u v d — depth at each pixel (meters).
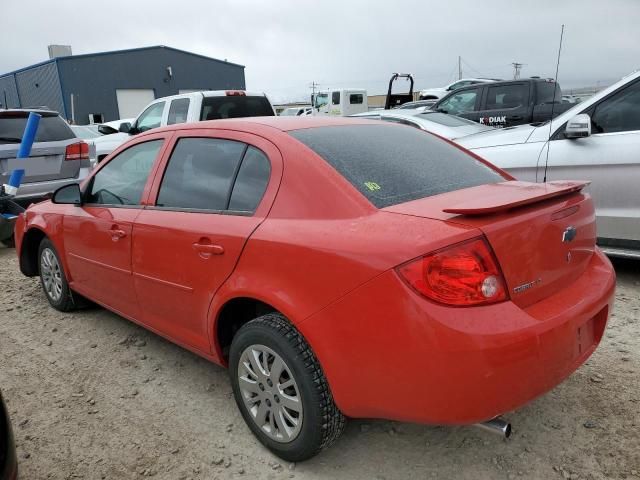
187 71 36.12
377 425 2.93
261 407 2.69
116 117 32.94
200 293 2.91
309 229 2.42
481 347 2.00
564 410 2.96
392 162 2.79
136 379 3.53
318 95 25.45
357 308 2.18
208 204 2.98
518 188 2.66
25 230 4.78
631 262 5.41
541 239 2.33
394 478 2.53
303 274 2.36
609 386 3.16
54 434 2.97
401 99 17.34
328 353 2.30
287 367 2.48
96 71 31.88
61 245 4.28
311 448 2.50
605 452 2.62
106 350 3.95
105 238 3.65
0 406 1.91
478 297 2.07
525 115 10.55
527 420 2.89
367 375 2.20
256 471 2.62
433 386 2.05
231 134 3.01
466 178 2.91
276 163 2.69
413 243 2.10
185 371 3.61
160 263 3.17
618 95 4.70
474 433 2.82
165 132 3.46
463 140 5.77
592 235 2.79
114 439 2.91
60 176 7.46
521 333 2.07
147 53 33.78
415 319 2.05
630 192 4.53
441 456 2.66
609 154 4.59
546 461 2.59
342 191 2.45
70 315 4.65
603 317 2.62
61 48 34.44
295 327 2.48
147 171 3.47
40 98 33.59
